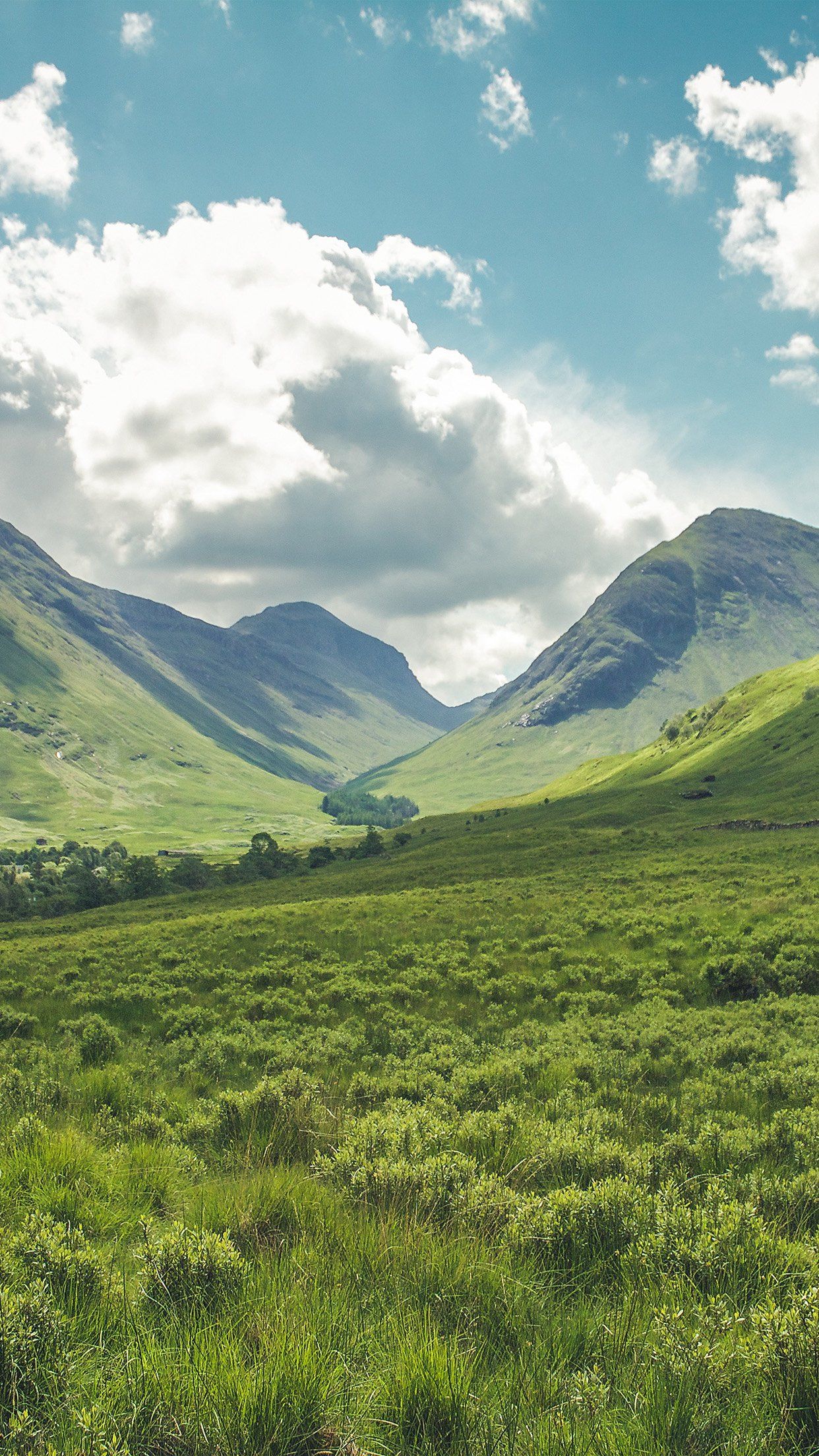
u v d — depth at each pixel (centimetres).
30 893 16962
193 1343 509
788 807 9975
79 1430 426
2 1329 480
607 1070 1596
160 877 13512
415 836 17438
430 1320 549
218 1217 733
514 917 4031
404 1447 437
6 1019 2389
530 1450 423
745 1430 452
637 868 5994
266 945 3784
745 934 3070
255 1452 427
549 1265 661
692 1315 545
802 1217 770
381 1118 1058
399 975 2978
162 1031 2438
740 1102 1364
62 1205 761
